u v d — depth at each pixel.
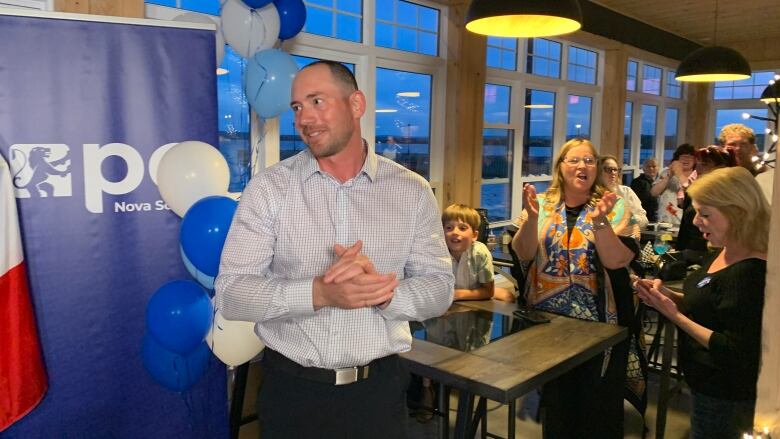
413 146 4.72
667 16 6.71
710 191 1.94
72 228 2.11
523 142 5.89
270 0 2.70
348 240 1.51
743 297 1.83
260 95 2.74
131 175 2.21
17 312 1.93
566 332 2.23
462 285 3.06
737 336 1.83
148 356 2.18
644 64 7.71
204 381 2.42
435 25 4.73
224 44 2.89
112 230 2.19
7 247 1.90
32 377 1.97
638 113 7.71
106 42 2.14
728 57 4.43
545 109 6.16
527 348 2.04
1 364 1.91
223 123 3.43
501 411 3.42
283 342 1.51
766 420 0.59
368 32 4.20
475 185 4.98
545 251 2.55
